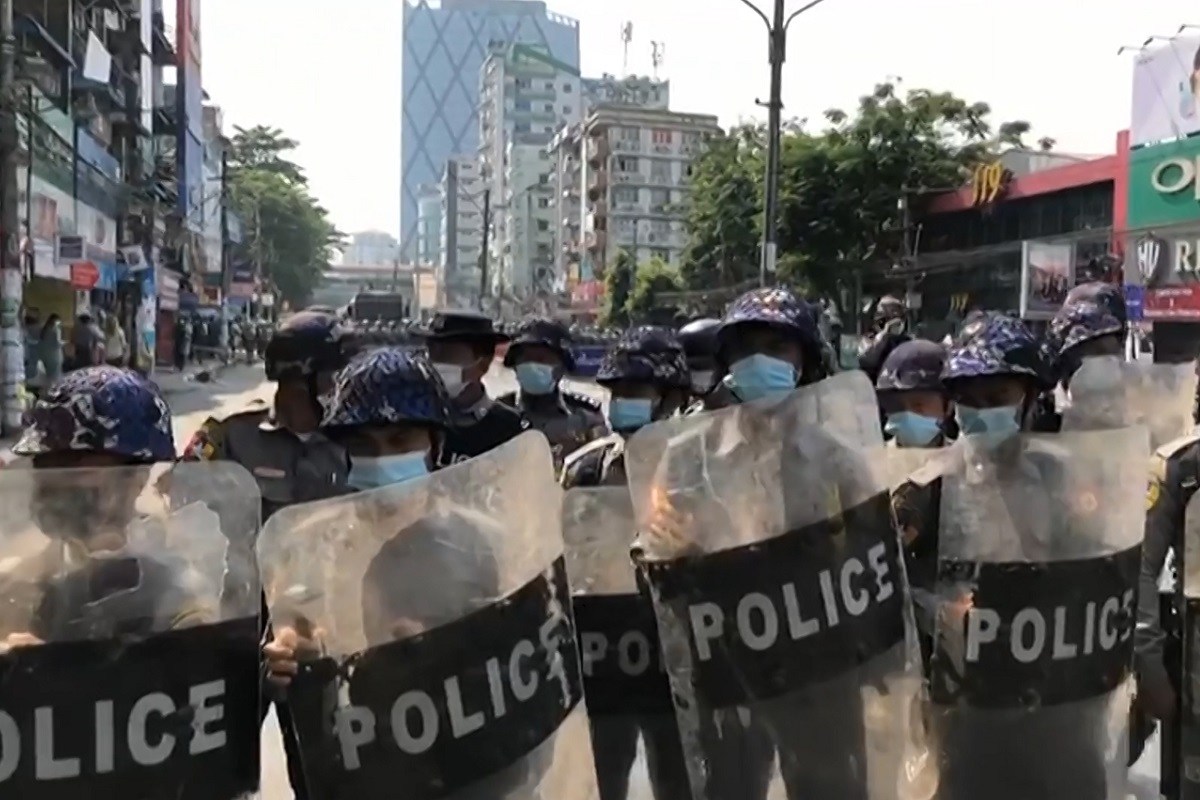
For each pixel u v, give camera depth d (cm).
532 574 224
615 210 7919
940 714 262
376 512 215
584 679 298
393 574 212
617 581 298
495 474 224
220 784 203
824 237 3256
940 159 3266
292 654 212
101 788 193
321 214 8106
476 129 18925
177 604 201
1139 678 298
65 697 193
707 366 454
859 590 240
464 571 214
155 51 4181
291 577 212
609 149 7931
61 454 215
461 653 212
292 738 247
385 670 210
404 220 18988
